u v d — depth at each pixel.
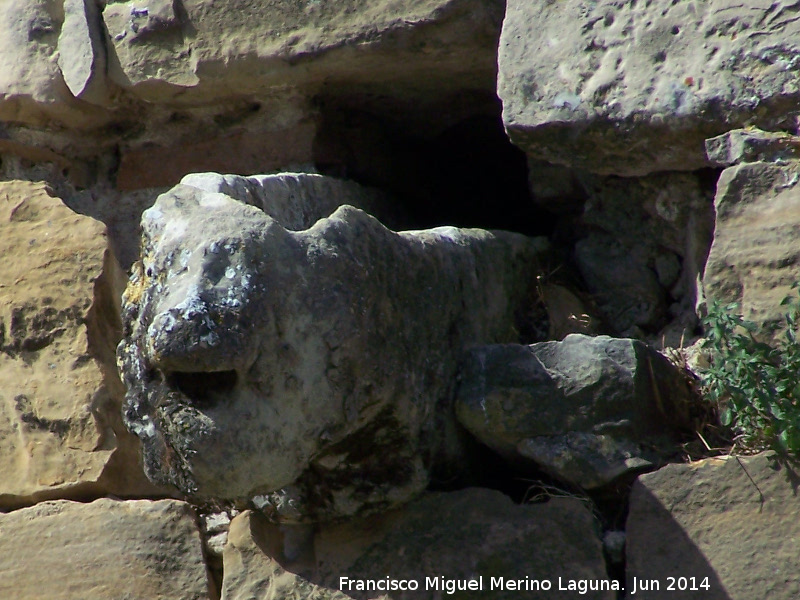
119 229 13.82
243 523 10.99
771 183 10.45
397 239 10.15
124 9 13.44
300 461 9.39
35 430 12.44
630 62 11.26
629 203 12.55
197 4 13.14
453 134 14.59
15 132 13.84
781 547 9.73
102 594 11.60
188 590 11.51
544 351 10.48
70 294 12.66
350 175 13.64
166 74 13.26
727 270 10.45
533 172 13.22
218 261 9.13
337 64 12.77
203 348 8.89
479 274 11.22
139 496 12.36
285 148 13.43
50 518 11.98
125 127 13.98
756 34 10.83
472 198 15.38
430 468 10.25
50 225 12.96
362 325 9.52
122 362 9.64
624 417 10.24
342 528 10.63
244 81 13.12
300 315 9.24
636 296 12.49
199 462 9.04
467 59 12.76
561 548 10.16
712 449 10.40
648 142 11.30
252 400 9.09
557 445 10.25
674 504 10.02
